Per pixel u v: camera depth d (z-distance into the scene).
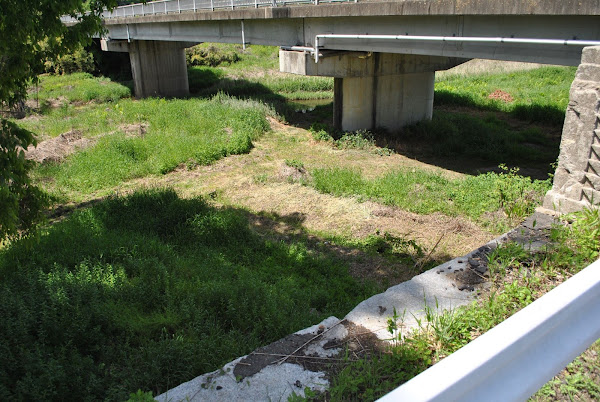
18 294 6.64
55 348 5.52
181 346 5.15
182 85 34.56
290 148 18.47
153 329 5.98
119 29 33.31
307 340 4.46
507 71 33.72
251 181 14.66
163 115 21.58
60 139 18.67
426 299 4.91
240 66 39.66
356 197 12.84
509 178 11.51
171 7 26.98
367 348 4.25
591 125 6.36
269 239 10.62
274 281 8.24
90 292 6.71
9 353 5.14
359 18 16.38
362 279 8.70
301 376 3.97
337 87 19.91
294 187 14.01
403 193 12.73
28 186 7.59
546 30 11.24
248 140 18.27
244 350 5.27
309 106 27.19
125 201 12.02
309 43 18.86
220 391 3.87
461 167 16.09
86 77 39.16
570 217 6.35
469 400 1.45
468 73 33.78
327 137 19.20
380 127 20.41
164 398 3.84
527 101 25.05
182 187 14.59
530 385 1.60
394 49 15.50
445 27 13.67
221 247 9.74
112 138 18.36
